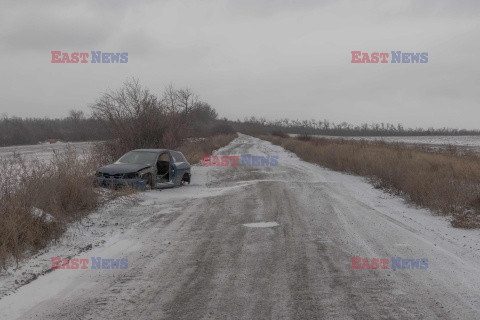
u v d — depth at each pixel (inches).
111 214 403.2
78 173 436.1
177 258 265.9
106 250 285.6
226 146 2117.4
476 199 448.5
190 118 1067.9
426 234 332.2
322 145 1430.9
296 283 218.4
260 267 246.1
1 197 300.2
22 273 234.7
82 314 180.9
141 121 853.8
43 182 361.4
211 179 717.3
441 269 241.6
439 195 459.5
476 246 299.1
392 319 173.5
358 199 503.8
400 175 597.6
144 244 301.1
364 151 956.0
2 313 182.2
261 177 743.1
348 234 327.0
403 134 5876.0
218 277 229.1
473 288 210.5
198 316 178.4
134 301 195.5
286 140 2196.1
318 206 450.9
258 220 381.1
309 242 302.7
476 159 818.2
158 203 474.3
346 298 197.2
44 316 179.0
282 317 176.7
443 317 175.3
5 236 264.4
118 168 539.8
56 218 332.2
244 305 189.9
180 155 658.8
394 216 404.2
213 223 370.0
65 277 230.1
